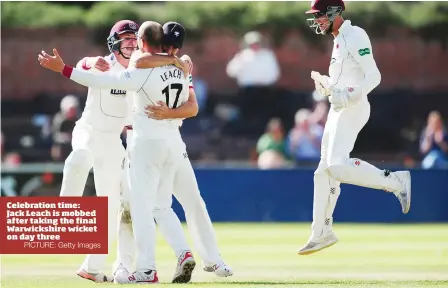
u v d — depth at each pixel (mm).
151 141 26703
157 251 41281
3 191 54625
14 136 69688
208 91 74875
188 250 27000
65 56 76688
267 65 73750
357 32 28781
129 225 28531
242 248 42688
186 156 27547
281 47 77500
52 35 76625
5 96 75750
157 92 26547
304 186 56219
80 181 29016
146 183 26844
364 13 77750
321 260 37375
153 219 27047
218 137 71125
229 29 77062
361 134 74875
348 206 56688
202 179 56031
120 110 28797
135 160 26906
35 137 69562
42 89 76375
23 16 76625
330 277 30234
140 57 26562
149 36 26641
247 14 77125
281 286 26094
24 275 31203
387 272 32281
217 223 56031
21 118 72812
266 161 64188
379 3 77938
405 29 78938
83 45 76750
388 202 56656
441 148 62969
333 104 28297
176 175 27625
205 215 28125
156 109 26562
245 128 72562
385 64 79000
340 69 29016
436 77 79188
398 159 73375
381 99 76000
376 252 40531
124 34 28406
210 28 76875
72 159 28812
